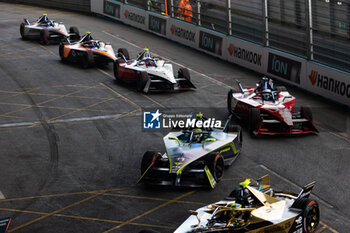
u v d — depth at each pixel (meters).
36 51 43.25
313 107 29.42
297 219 13.88
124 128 25.45
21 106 28.98
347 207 16.84
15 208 17.27
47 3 66.56
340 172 19.84
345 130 25.28
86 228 15.73
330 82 30.56
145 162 18.59
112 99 30.34
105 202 17.59
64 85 33.34
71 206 17.36
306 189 14.54
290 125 23.36
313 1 31.80
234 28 40.84
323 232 15.00
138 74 31.48
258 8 37.84
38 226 15.95
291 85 34.38
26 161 21.44
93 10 61.22
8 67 37.84
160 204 17.30
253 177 19.31
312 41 32.56
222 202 14.16
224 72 37.72
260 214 13.57
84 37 38.69
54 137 24.20
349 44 30.09
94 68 38.19
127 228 15.64
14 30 51.91
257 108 24.28
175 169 17.89
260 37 37.94
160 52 43.56
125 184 19.14
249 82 34.91
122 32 51.75
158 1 50.75
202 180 18.89
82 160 21.53
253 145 22.84
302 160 21.08
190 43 45.72
